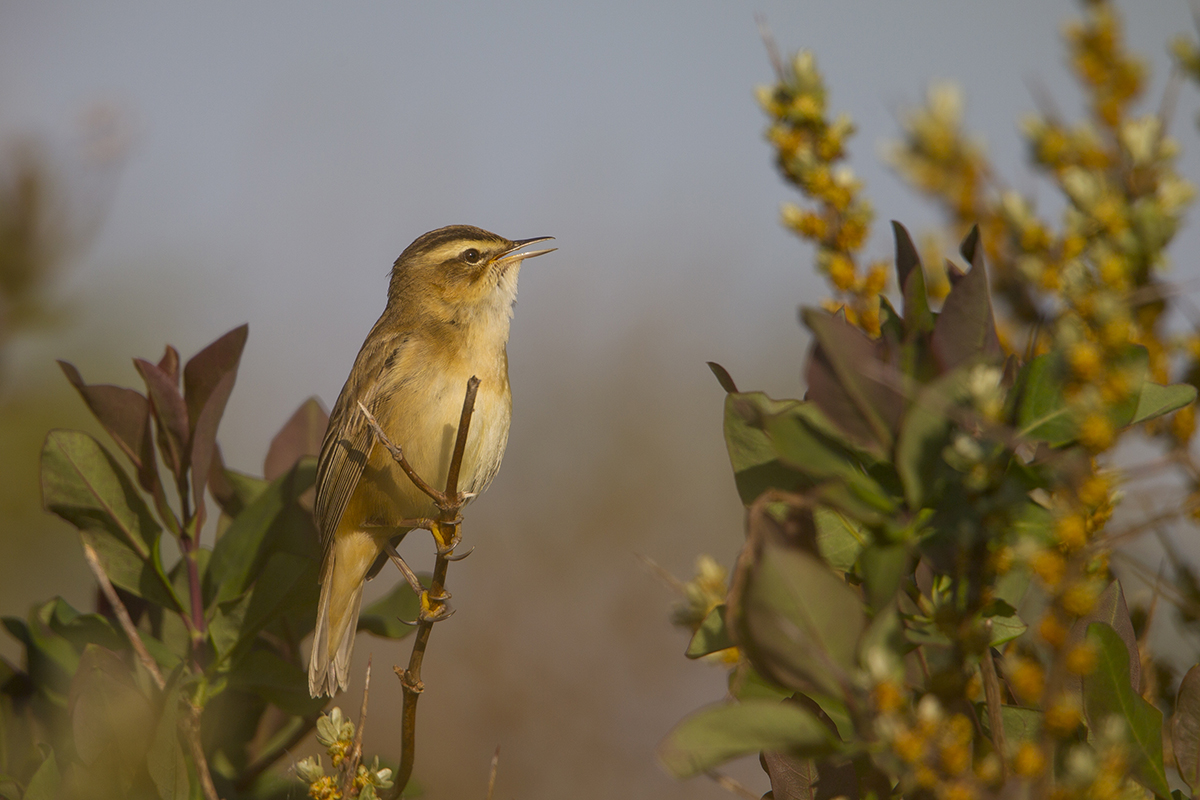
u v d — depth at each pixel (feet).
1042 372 12.22
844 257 18.20
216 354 20.76
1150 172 16.61
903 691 12.73
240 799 20.95
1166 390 13.14
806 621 11.05
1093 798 11.10
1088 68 19.81
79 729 16.66
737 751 10.74
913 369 12.48
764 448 14.21
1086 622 14.08
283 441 26.25
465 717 50.19
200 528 21.13
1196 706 13.83
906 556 11.50
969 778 11.10
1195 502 12.21
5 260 30.83
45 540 34.45
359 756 17.52
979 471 11.72
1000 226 19.98
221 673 20.77
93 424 33.88
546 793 48.55
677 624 19.17
